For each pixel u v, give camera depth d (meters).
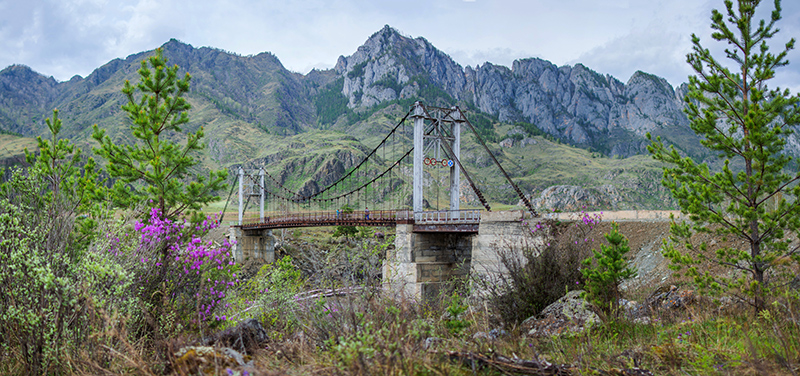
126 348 5.71
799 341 5.95
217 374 4.46
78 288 6.14
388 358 4.62
